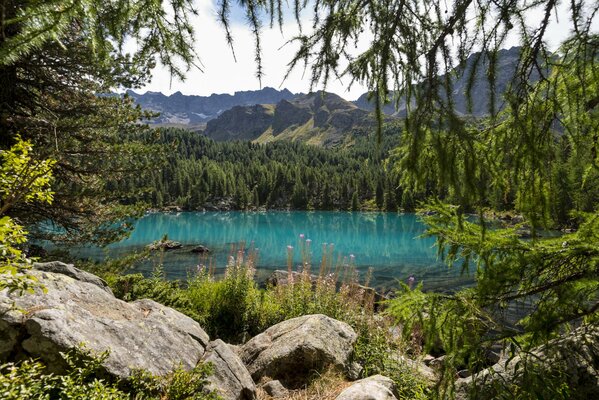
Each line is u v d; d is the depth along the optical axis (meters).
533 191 1.99
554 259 2.36
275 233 43.28
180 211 90.06
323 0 2.05
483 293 2.50
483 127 2.35
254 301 8.11
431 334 2.69
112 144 9.00
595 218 2.06
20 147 2.81
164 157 9.31
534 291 2.50
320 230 47.81
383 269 20.33
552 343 2.60
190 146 153.50
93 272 7.93
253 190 108.00
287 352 5.39
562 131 2.00
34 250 7.96
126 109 9.33
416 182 2.30
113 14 1.74
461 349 2.61
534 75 1.73
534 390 2.33
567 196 2.02
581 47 1.73
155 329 4.46
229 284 8.20
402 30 1.94
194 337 4.89
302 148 165.50
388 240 36.44
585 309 2.47
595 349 2.46
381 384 4.39
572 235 2.18
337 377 5.20
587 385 2.30
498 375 2.60
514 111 1.77
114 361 3.54
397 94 2.07
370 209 93.19
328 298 7.95
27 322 3.32
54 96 8.36
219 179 104.56
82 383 2.92
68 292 4.15
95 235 8.68
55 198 7.70
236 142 174.25
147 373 3.57
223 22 1.95
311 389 4.95
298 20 2.12
